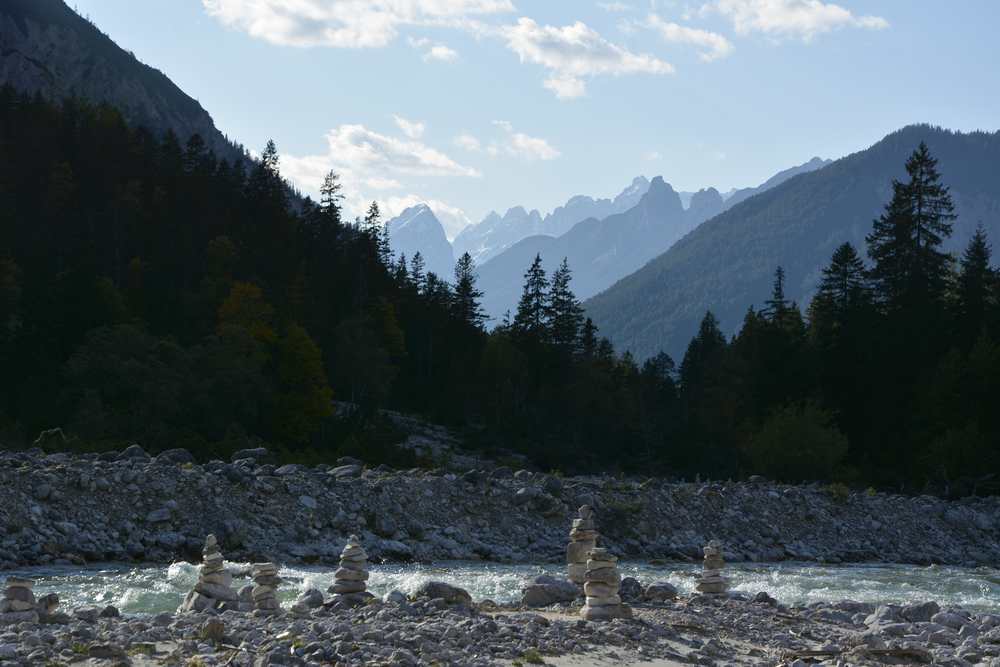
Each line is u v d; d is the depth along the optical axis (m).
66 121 166.75
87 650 15.46
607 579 22.22
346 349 114.50
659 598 27.20
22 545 34.25
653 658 17.92
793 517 54.69
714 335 169.75
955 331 109.00
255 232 151.25
